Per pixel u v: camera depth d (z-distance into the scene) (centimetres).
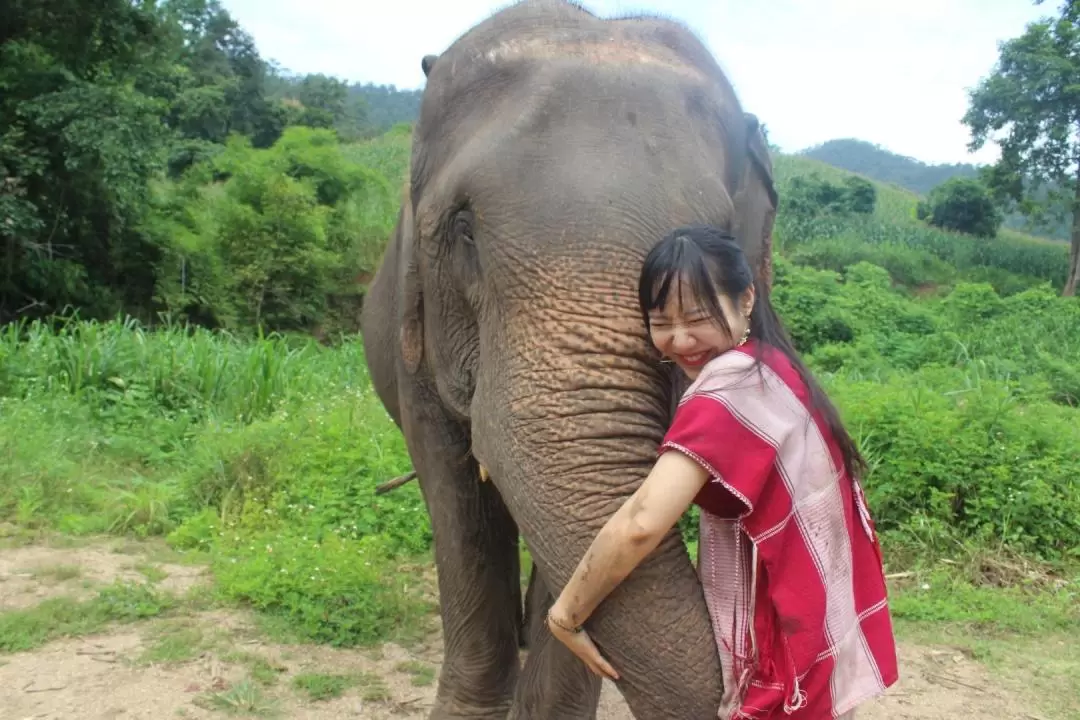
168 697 380
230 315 2070
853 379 1241
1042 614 540
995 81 3525
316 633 452
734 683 187
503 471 212
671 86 246
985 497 640
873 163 17675
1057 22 3519
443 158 268
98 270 1973
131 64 1897
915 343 1742
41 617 443
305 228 2153
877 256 3325
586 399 203
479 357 256
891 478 665
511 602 351
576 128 232
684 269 187
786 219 3625
